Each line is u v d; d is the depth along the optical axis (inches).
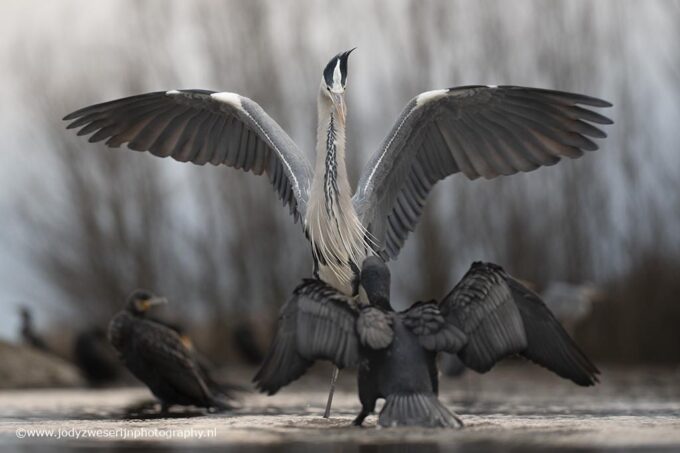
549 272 1080.2
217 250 1182.3
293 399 541.3
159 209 1205.7
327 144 377.4
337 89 374.0
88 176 1213.7
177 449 256.4
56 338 1230.9
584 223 1074.1
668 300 1056.8
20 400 545.3
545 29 1090.7
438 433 269.1
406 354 278.7
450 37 1108.5
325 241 379.6
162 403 462.9
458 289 286.2
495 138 391.9
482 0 1111.0
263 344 1159.6
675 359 1059.3
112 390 722.8
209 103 410.6
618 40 1062.4
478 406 469.4
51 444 276.8
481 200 1090.7
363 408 291.0
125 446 268.5
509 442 258.7
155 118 412.8
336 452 243.0
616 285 1078.4
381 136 1091.9
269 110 1147.9
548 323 290.8
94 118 405.4
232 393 585.0
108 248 1205.7
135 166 1210.6
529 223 1085.8
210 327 1198.3
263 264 1171.9
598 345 1088.8
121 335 458.9
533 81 1098.1
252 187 1173.1
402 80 1094.4
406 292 1091.3
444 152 399.5
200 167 1184.8
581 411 419.5
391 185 399.5
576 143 380.8
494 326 283.1
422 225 1083.3
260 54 1153.4
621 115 1054.4
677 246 1057.5
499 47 1104.8
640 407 450.3
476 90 378.0
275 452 245.4
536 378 816.3
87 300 1222.3
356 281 380.2
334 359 275.7
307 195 391.9
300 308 283.7
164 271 1200.8
